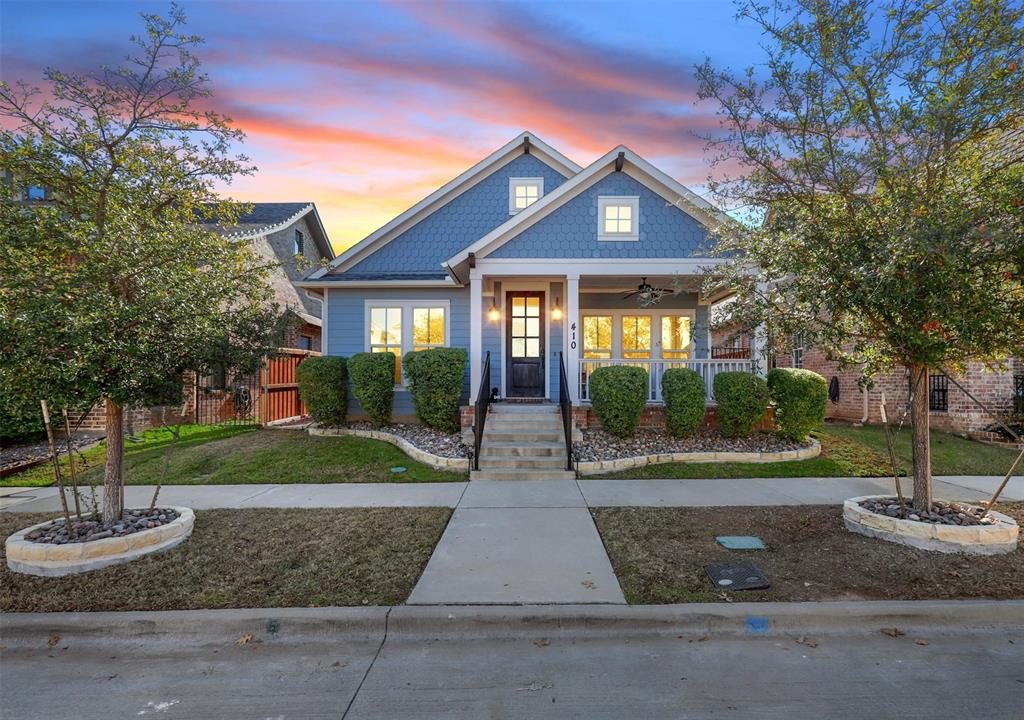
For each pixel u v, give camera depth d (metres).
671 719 2.70
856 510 5.22
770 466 8.44
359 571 4.37
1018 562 4.43
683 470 8.24
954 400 11.05
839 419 13.70
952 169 4.84
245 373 5.55
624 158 10.62
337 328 12.49
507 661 3.26
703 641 3.49
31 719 2.74
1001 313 4.21
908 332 4.61
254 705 2.85
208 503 6.64
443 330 12.41
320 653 3.39
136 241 4.74
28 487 7.78
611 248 10.70
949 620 3.67
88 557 4.41
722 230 6.26
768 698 2.87
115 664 3.28
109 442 5.14
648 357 12.79
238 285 5.48
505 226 10.52
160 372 4.77
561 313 12.57
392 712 2.77
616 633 3.58
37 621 3.60
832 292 4.78
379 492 7.16
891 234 4.41
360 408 12.05
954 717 2.72
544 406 10.48
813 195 5.18
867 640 3.50
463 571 4.36
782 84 5.25
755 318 5.71
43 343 4.21
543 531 5.43
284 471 8.28
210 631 3.60
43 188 5.23
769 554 4.71
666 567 4.41
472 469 8.19
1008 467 8.38
